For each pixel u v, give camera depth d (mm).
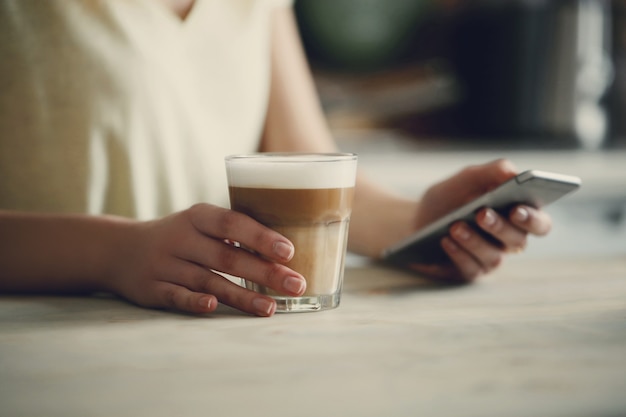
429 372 555
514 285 785
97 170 958
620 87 2000
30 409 512
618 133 2002
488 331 631
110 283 733
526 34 1871
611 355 581
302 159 699
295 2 2117
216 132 1034
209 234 682
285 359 577
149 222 733
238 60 1031
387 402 516
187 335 627
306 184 667
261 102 1072
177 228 697
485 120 2021
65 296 755
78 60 938
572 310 687
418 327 642
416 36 2189
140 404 516
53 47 933
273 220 672
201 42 1003
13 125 935
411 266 865
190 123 1008
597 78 1831
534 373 552
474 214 768
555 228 1649
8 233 755
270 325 650
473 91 2062
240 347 600
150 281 701
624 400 518
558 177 733
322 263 684
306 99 1104
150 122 972
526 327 640
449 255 793
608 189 1669
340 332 631
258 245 661
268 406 512
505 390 529
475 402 516
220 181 1051
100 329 644
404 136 2105
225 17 1019
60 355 588
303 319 667
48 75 936
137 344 608
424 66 2201
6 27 925
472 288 776
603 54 1841
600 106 1855
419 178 1642
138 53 958
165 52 974
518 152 1775
